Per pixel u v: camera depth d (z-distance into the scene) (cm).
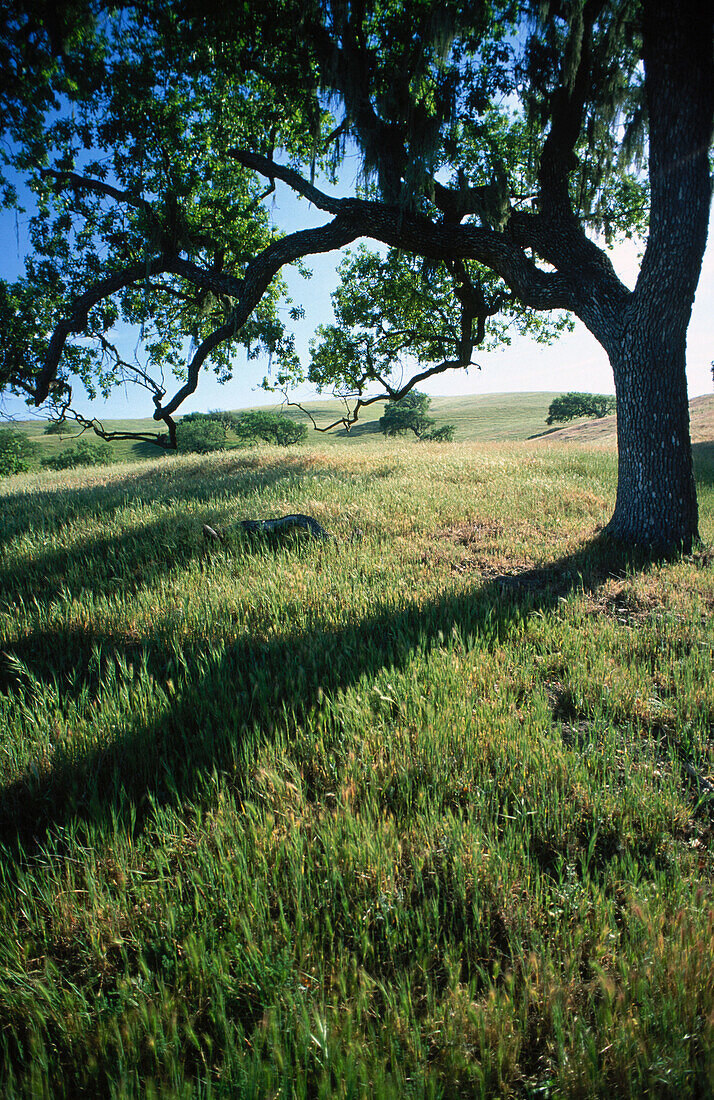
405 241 847
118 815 284
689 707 378
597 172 928
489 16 747
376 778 303
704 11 654
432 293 1334
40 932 227
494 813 282
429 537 842
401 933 222
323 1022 179
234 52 888
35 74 830
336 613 536
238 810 291
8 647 493
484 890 239
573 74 755
